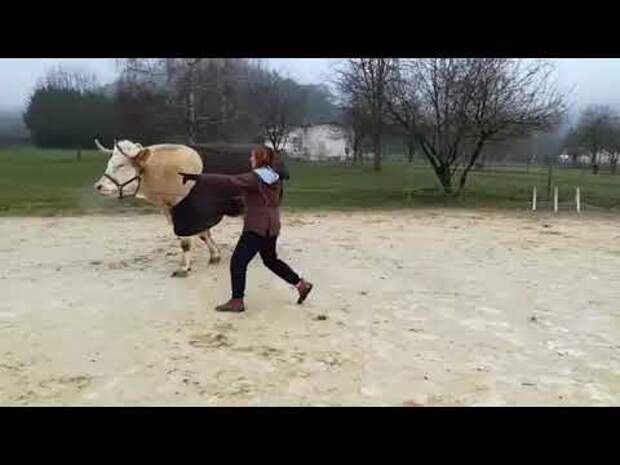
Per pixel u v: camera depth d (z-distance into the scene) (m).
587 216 19.16
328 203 21.98
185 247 9.76
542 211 20.45
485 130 23.38
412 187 29.23
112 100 52.50
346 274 10.09
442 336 6.98
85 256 11.49
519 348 6.62
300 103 64.81
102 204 20.22
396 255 11.92
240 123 46.59
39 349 6.39
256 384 5.54
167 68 42.41
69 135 66.69
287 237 14.09
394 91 24.14
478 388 5.52
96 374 5.75
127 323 7.30
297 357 6.23
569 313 8.01
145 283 9.30
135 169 9.31
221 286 9.11
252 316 7.60
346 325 7.32
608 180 35.06
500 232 15.35
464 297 8.73
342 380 5.66
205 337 6.80
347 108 32.00
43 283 9.29
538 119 23.20
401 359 6.22
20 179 31.50
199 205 9.41
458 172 37.97
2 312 7.73
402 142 29.02
